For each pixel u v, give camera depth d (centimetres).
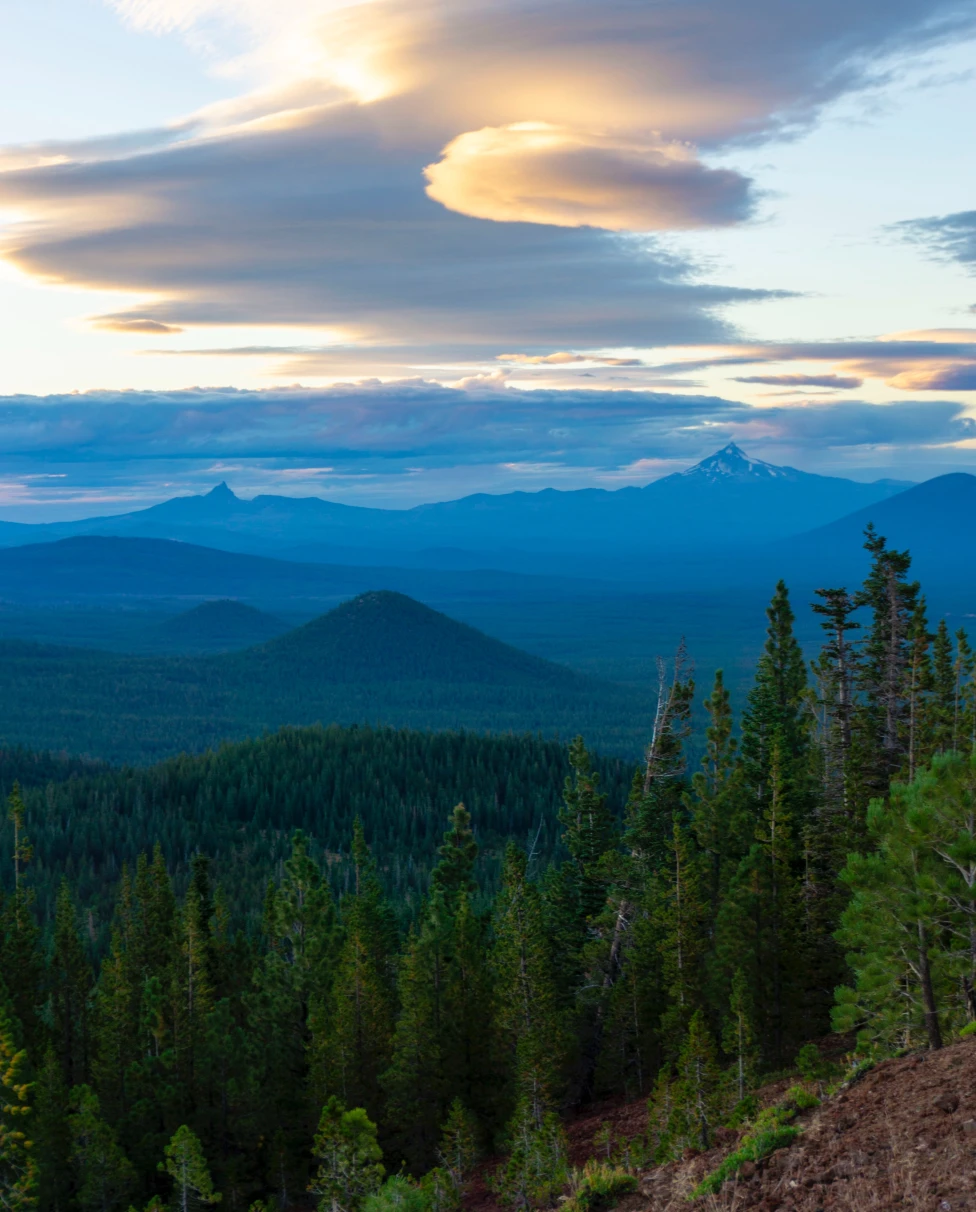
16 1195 3862
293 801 19588
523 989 3988
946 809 2298
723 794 4581
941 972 2384
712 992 3794
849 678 4831
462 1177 3431
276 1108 4438
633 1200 1728
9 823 17488
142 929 6244
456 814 6222
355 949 4412
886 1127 1564
